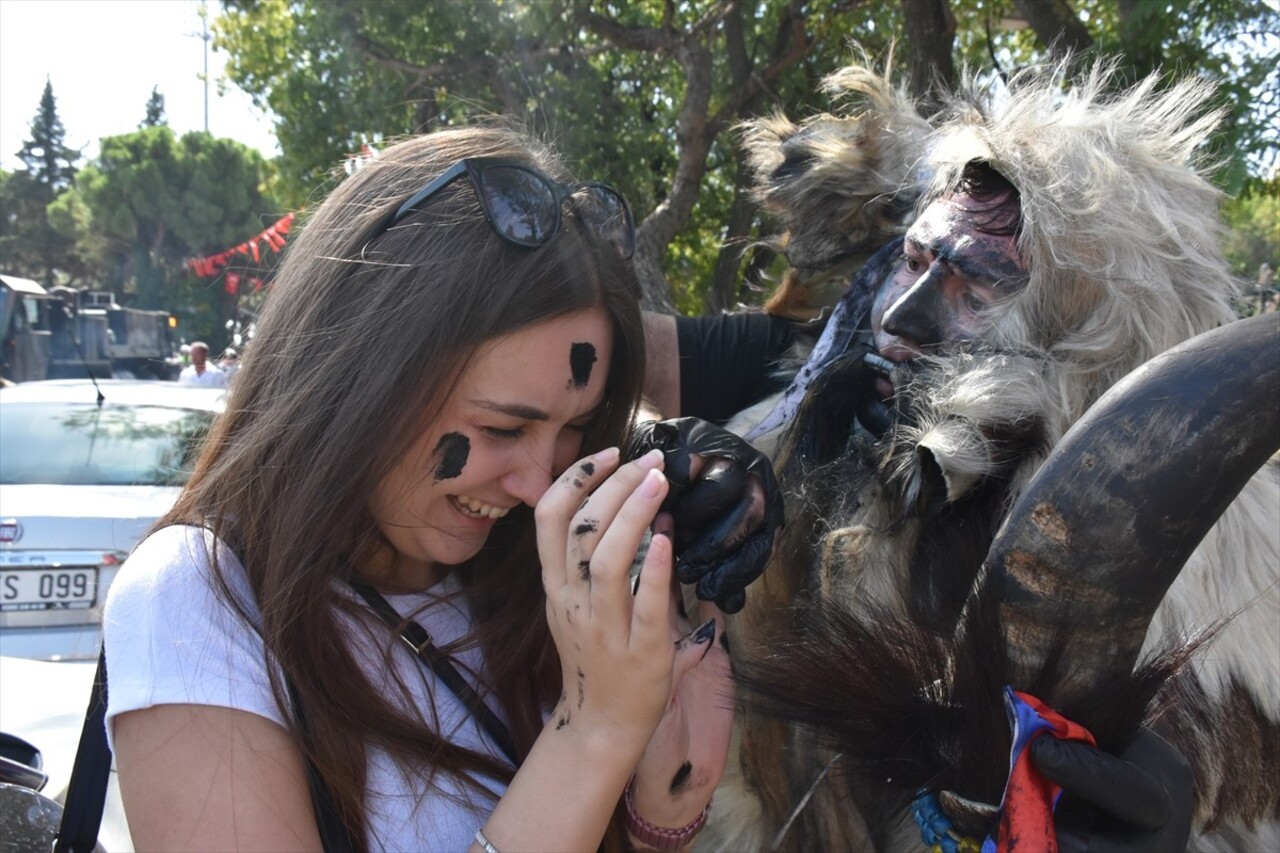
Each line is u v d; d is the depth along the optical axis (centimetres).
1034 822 94
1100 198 127
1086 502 95
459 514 121
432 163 118
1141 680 102
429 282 110
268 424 115
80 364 1530
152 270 3888
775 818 149
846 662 119
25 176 5366
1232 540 129
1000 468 127
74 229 4416
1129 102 139
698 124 781
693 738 129
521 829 104
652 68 1038
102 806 117
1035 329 131
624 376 126
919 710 115
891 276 146
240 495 116
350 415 110
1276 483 138
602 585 101
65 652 356
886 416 146
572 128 918
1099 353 126
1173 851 99
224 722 105
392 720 113
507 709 127
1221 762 125
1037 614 100
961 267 133
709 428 121
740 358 189
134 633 107
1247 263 185
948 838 111
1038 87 150
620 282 119
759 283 226
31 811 160
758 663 131
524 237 111
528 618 130
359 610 119
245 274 161
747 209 766
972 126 138
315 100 1064
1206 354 92
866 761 120
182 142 3903
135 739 105
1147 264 128
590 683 105
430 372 109
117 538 364
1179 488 92
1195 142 141
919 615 124
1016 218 133
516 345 111
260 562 114
